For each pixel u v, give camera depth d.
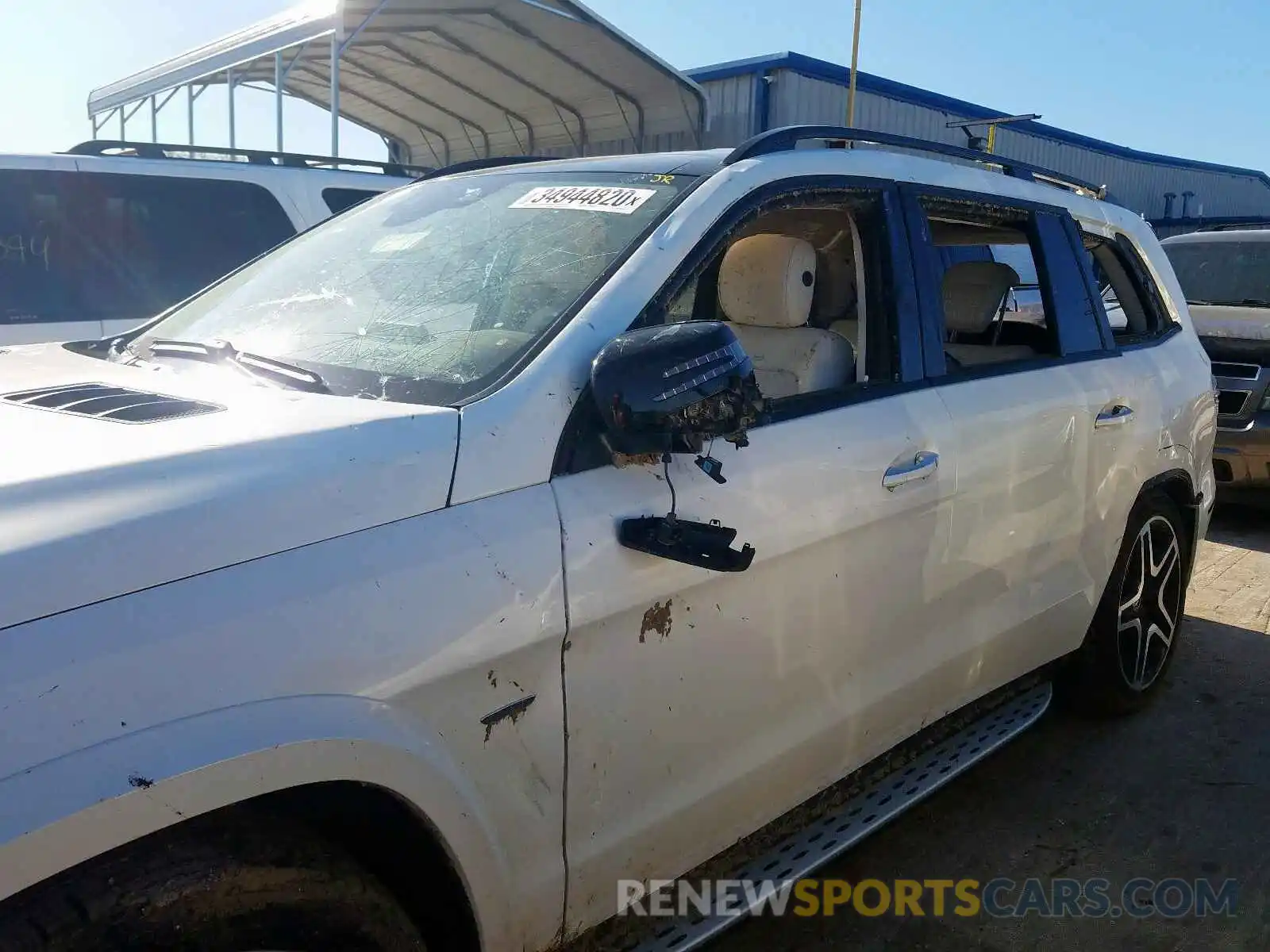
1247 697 4.18
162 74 11.85
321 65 12.26
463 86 13.41
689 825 2.14
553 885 1.88
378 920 1.62
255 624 1.49
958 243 3.79
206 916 1.43
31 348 2.79
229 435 1.69
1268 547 6.58
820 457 2.33
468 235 2.59
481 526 1.75
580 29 11.20
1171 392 3.84
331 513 1.62
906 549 2.58
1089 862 3.07
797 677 2.33
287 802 1.57
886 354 2.70
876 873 3.01
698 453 1.89
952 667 2.85
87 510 1.47
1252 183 33.56
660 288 2.16
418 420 1.79
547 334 2.03
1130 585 3.78
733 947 2.68
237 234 6.64
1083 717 3.97
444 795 1.66
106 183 6.19
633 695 1.96
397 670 1.60
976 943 2.71
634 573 1.92
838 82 17.19
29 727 1.30
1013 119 14.85
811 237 3.30
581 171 2.71
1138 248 4.08
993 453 2.84
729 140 17.08
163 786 1.35
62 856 1.29
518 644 1.75
